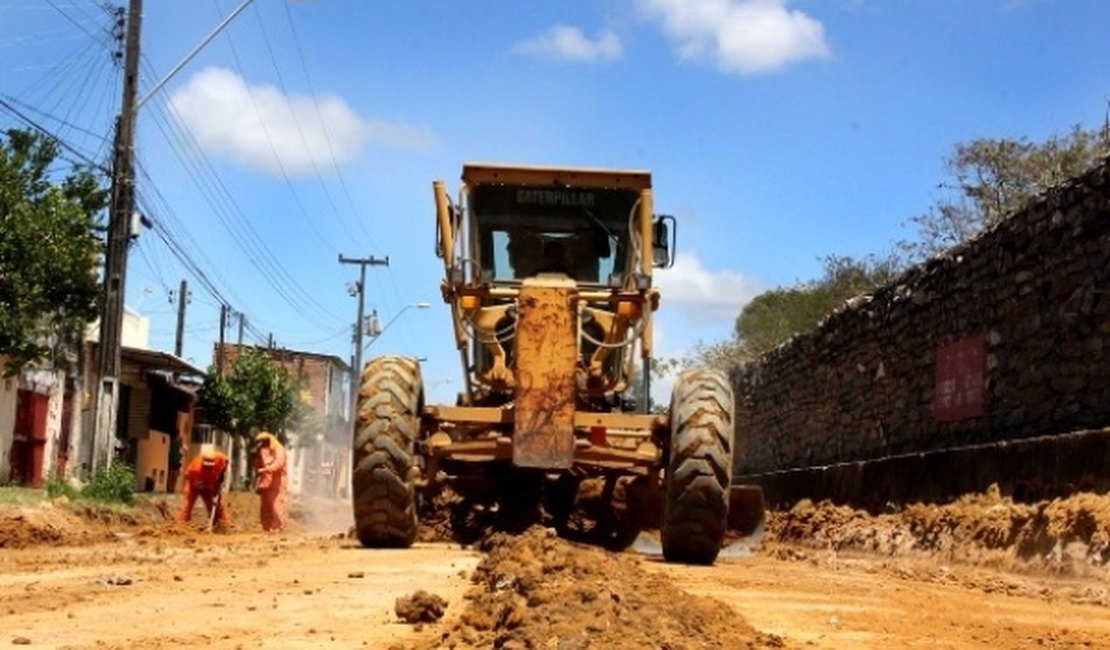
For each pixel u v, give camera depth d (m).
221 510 19.41
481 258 11.40
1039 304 14.73
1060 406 14.12
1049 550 11.59
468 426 10.61
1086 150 27.89
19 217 22.06
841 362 22.36
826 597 8.23
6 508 15.71
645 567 9.16
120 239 22.48
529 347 9.92
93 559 10.43
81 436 24.81
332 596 6.98
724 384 10.20
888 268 35.06
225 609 6.47
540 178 11.47
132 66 22.53
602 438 10.06
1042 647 6.27
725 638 5.36
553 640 4.81
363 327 58.41
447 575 8.07
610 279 11.41
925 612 7.69
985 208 28.75
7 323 21.69
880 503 17.47
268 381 48.72
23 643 5.38
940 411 17.62
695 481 9.80
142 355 37.84
